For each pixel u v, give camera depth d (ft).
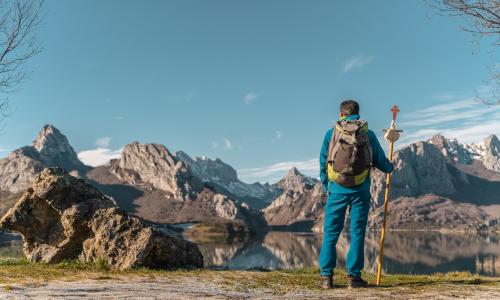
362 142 27.48
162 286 30.19
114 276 37.76
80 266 50.39
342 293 26.99
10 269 41.78
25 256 60.70
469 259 631.97
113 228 53.62
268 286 31.99
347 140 27.48
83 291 26.16
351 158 27.53
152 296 24.29
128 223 54.24
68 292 25.55
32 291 25.71
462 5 39.91
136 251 50.78
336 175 28.48
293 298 24.43
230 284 32.94
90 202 57.26
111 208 56.39
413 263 579.48
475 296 24.34
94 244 53.62
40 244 57.11
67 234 55.93
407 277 45.32
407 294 25.66
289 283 33.81
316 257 548.31
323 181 30.42
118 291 26.48
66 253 55.98
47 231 57.06
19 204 56.80
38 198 56.65
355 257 29.78
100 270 47.16
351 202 29.66
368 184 29.37
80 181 59.62
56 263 54.90
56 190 56.59
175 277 38.22
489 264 557.74
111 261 51.39
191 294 25.68
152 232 52.54
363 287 29.78
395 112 31.76
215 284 32.76
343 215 30.12
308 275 42.60
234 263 420.36
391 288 28.94
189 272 44.80
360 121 27.94
